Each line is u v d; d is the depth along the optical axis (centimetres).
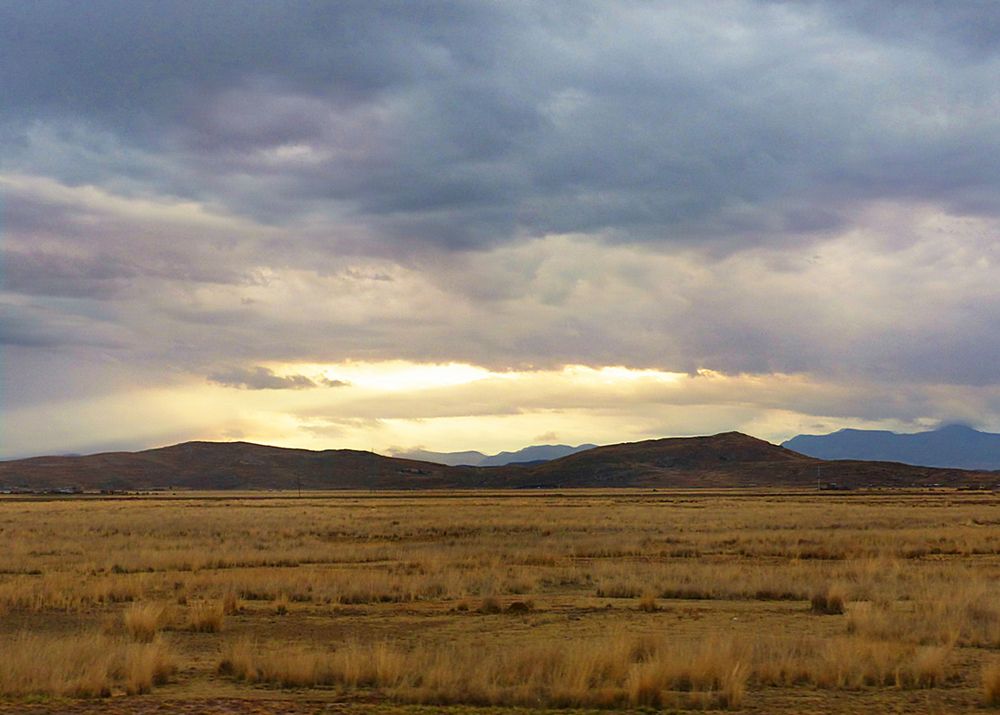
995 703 1427
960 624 2084
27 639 1872
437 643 2025
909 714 1366
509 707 1409
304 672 1589
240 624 2339
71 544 4988
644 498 14962
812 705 1423
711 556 4316
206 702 1430
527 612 2530
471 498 16125
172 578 3338
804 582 2986
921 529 6050
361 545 5056
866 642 1823
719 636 1944
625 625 2281
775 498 14412
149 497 18275
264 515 8525
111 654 1697
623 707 1407
